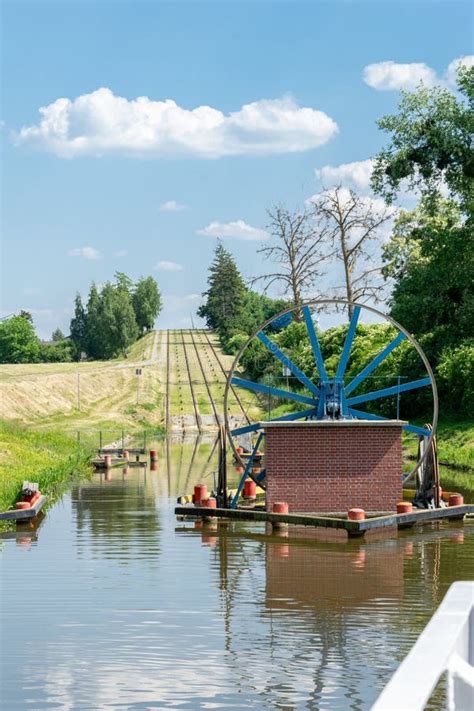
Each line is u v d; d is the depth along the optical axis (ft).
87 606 59.88
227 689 43.52
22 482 113.39
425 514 94.79
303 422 98.53
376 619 56.08
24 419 292.20
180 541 86.53
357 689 43.27
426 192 219.82
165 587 65.72
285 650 49.65
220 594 63.41
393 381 231.30
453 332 227.20
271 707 41.04
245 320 555.69
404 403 231.09
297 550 81.41
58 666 47.24
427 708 37.88
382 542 85.87
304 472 98.84
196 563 75.15
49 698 42.52
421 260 283.59
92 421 305.73
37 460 155.63
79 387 361.92
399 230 303.68
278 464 98.84
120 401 353.51
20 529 94.17
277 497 98.78
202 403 350.02
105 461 169.48
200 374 424.87
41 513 106.32
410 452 193.06
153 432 289.94
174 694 42.96
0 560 76.48
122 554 79.25
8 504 102.17
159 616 57.26
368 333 271.28
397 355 233.35
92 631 53.72
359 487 99.04
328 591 64.28
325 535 90.68
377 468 99.35
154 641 51.70
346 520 88.33
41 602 61.16
